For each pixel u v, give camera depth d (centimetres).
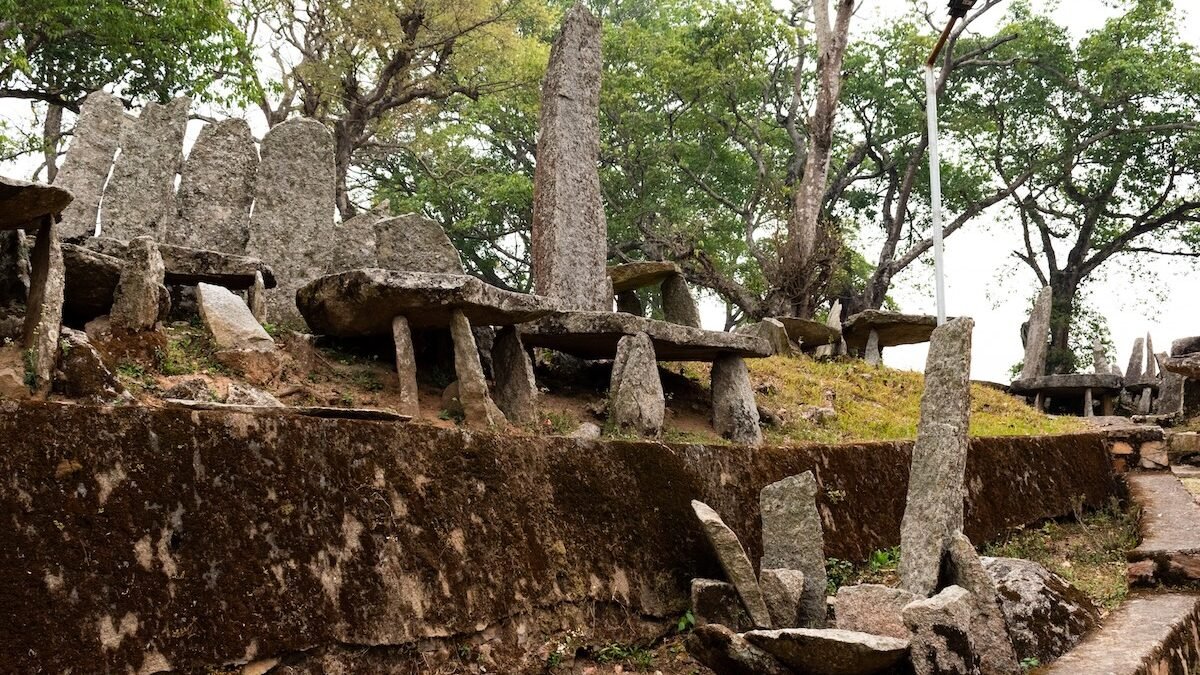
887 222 3447
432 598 627
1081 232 3309
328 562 585
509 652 661
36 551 484
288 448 590
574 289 1155
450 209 2952
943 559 730
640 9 3616
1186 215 3262
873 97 3250
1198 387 1695
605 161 3050
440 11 2380
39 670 468
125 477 523
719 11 2747
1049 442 1227
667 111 3127
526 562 691
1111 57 3092
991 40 3244
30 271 755
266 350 823
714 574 802
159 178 1076
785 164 3462
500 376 914
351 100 2425
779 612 703
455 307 828
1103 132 3125
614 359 1046
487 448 701
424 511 645
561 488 739
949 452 754
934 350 791
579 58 1212
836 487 957
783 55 3056
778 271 2220
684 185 3250
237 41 1748
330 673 568
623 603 739
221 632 529
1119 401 2044
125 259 827
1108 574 966
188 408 596
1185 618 772
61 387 640
